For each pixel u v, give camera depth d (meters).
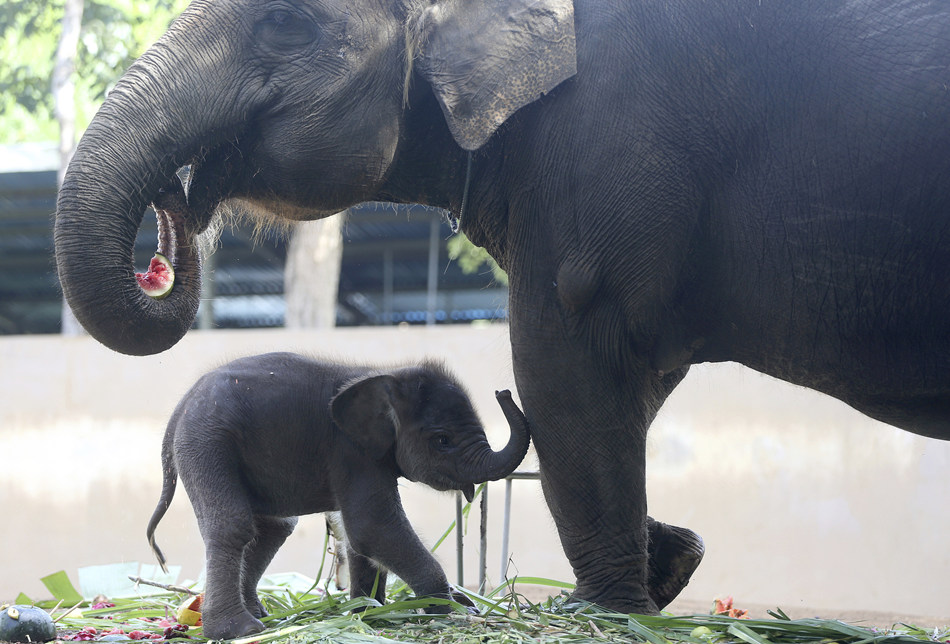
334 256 19.83
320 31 4.62
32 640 4.89
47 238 27.12
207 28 4.62
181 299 4.60
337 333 13.58
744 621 4.64
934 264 4.43
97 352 14.25
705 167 4.66
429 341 13.21
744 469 12.41
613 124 4.63
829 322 4.65
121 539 13.84
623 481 4.91
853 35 4.49
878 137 4.41
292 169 4.68
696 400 12.63
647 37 4.65
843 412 12.22
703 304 4.90
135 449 13.99
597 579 4.96
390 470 5.10
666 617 4.64
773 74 4.58
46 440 14.18
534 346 4.89
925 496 11.89
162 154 4.46
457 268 27.83
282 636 4.37
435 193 5.16
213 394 5.00
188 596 6.55
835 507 12.12
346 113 4.65
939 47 4.36
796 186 4.57
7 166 22.78
